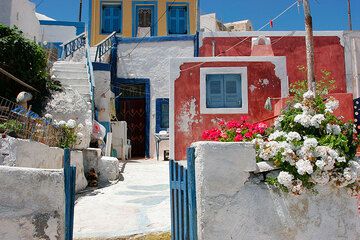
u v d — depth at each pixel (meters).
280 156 4.62
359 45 16.25
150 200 8.04
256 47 13.24
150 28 22.25
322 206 4.69
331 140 4.78
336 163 4.64
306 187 4.64
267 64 11.55
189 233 4.72
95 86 15.88
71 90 13.84
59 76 15.12
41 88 13.12
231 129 6.03
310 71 10.45
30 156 7.01
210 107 11.40
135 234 5.54
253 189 4.62
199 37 17.12
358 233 4.73
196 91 11.45
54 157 8.24
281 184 4.59
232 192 4.58
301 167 4.50
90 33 22.03
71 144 9.41
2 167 4.26
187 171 4.85
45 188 4.32
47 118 9.05
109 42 17.98
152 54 17.66
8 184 4.23
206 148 4.61
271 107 10.17
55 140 8.83
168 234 5.57
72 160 8.81
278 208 4.61
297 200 4.65
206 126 11.27
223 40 16.72
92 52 18.83
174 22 22.42
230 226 4.52
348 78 16.03
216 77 11.55
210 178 4.56
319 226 4.64
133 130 17.67
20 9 17.80
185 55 17.48
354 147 4.93
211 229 4.49
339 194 4.76
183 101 11.45
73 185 4.71
